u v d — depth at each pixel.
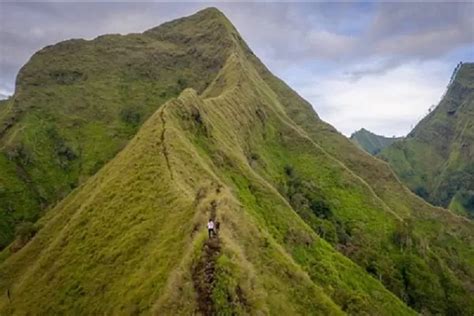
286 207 132.88
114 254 70.94
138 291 57.16
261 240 66.31
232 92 193.75
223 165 127.88
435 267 170.88
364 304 110.56
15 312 79.19
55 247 87.06
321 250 126.56
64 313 68.81
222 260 49.97
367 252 160.00
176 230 65.25
